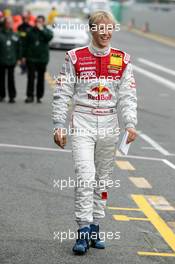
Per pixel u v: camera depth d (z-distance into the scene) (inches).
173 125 1186.6
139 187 726.5
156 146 983.0
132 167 826.8
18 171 772.0
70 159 853.8
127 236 556.1
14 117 1182.3
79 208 500.7
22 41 1371.8
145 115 1288.1
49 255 502.3
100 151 509.4
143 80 1879.9
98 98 499.8
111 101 504.4
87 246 510.3
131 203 660.1
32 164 812.0
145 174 792.3
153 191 713.0
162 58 2551.7
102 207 519.2
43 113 1246.3
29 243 527.5
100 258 500.4
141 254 514.6
